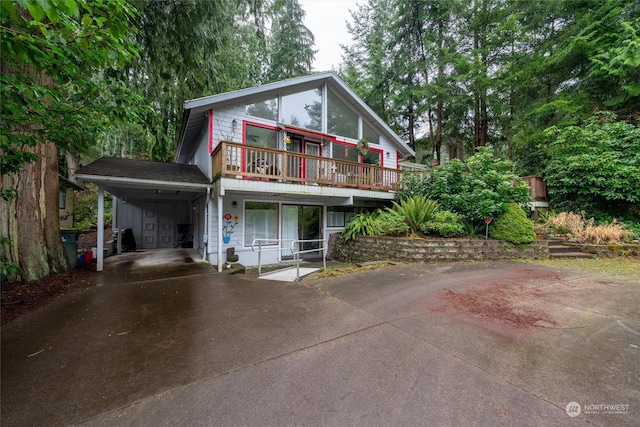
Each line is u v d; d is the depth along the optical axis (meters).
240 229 8.05
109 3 2.06
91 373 2.12
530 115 11.65
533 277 4.97
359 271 5.69
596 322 3.00
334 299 3.94
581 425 1.53
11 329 2.96
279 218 8.92
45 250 5.21
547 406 1.69
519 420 1.58
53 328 2.99
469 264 6.16
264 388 1.93
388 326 2.97
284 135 8.66
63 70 2.61
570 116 10.78
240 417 1.64
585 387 1.88
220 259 6.23
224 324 3.09
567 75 11.50
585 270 5.49
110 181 6.04
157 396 1.85
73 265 6.37
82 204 14.86
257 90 7.97
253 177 7.08
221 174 6.32
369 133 11.11
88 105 3.16
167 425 1.59
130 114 3.38
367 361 2.27
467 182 7.62
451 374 2.06
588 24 10.32
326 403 1.76
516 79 12.62
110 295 4.23
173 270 6.18
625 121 8.80
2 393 1.87
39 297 4.09
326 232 10.13
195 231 10.48
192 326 3.04
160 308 3.64
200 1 6.73
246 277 5.49
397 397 1.80
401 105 15.73
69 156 12.26
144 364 2.26
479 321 3.07
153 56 7.09
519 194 7.38
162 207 11.48
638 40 8.28
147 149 11.59
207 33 7.42
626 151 7.90
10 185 4.72
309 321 3.15
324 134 9.31
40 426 1.58
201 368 2.19
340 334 2.80
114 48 2.38
